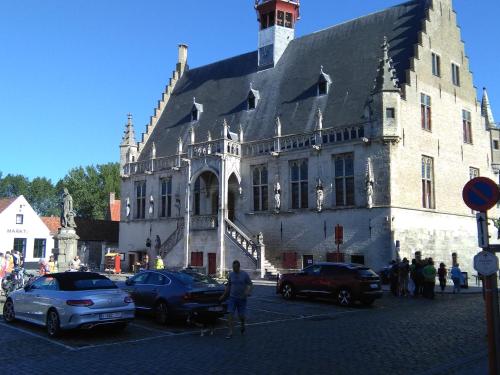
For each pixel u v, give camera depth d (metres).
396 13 38.50
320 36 42.34
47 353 12.21
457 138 37.56
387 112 31.98
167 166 45.19
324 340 13.97
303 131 36.56
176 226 43.59
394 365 11.06
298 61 42.09
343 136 33.97
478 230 9.49
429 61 35.69
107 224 58.91
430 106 35.38
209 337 14.41
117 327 15.47
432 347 13.00
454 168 36.84
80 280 14.94
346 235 32.97
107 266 47.19
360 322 17.39
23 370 10.56
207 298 15.68
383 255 31.02
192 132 42.12
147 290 17.03
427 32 35.56
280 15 44.59
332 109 36.03
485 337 14.38
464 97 38.91
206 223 39.34
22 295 15.82
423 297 25.92
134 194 48.59
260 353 12.23
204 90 48.97
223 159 38.31
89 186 91.06
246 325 16.78
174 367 10.84
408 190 32.53
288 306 21.84
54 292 14.58
